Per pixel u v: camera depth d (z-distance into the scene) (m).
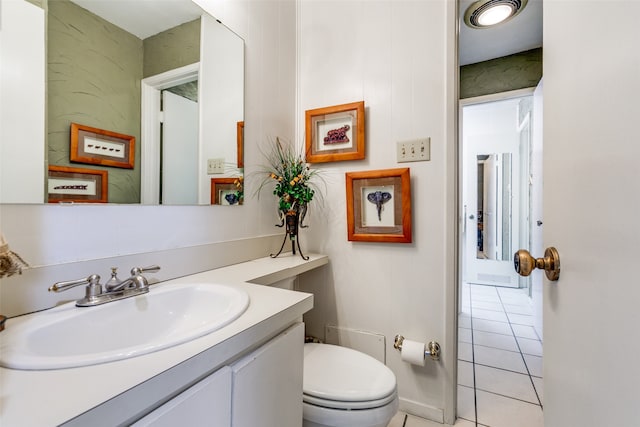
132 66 0.96
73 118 0.81
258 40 1.47
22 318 0.67
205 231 1.20
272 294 0.87
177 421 0.49
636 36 0.34
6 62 0.70
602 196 0.42
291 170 1.50
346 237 1.58
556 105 0.61
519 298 3.21
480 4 1.96
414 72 1.42
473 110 3.64
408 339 1.43
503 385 1.67
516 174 3.55
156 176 1.02
